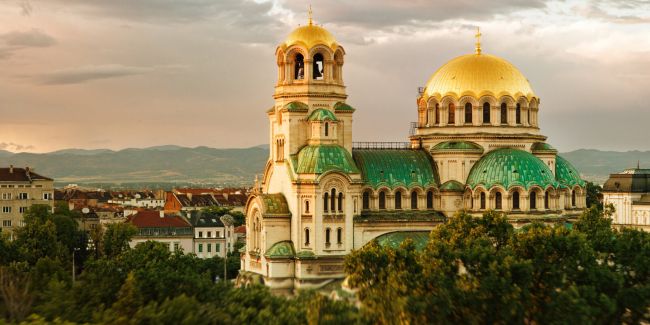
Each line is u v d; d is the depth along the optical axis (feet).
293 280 646.74
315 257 640.17
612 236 560.20
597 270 499.92
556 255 513.04
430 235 601.21
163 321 413.39
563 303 451.94
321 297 430.20
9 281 517.96
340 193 652.48
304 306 439.22
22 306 472.85
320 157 648.38
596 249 551.59
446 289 456.45
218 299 463.83
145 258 602.44
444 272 484.33
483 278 469.98
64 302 450.30
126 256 619.67
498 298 458.09
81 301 469.57
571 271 501.97
